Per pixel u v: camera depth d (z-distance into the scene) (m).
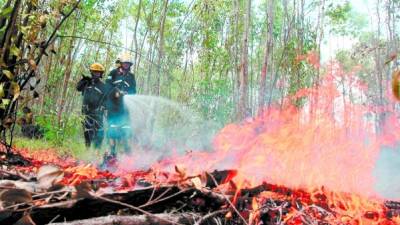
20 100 3.57
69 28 15.44
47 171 1.54
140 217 1.43
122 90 6.97
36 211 1.36
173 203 1.69
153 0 19.47
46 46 3.43
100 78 6.78
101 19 19.44
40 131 7.54
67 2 3.49
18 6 3.11
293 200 2.16
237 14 19.31
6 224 1.31
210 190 1.84
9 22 3.09
